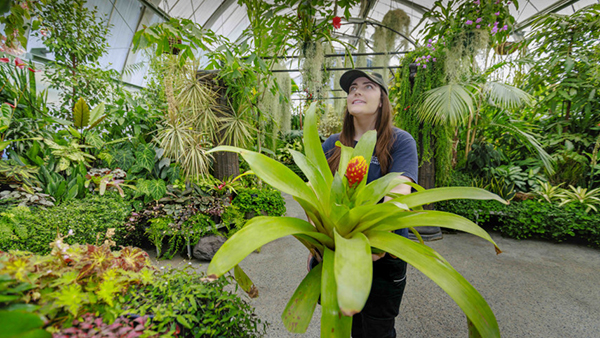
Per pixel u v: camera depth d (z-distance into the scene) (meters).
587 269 2.76
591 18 3.65
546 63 4.08
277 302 2.16
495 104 3.94
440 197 0.69
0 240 1.95
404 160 1.11
